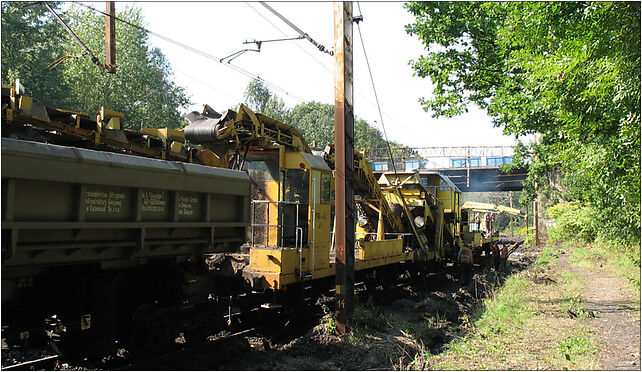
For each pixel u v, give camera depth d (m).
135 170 5.95
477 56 18.98
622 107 9.16
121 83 28.97
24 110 7.16
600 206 14.89
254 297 9.33
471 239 23.69
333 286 11.98
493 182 44.53
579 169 11.96
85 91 27.56
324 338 9.01
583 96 9.55
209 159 10.50
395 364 7.94
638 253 19.20
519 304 12.79
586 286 15.60
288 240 9.84
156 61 35.44
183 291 7.47
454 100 19.48
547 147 16.25
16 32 23.17
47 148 5.06
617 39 8.70
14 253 4.76
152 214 6.27
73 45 28.69
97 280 6.07
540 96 13.49
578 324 10.13
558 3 11.72
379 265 13.12
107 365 6.95
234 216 7.75
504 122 18.41
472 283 18.58
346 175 9.72
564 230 36.72
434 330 10.55
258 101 54.00
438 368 7.36
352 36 10.01
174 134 9.82
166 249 6.70
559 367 7.14
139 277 7.05
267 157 10.13
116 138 8.63
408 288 15.46
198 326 7.81
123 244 5.88
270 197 9.99
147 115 30.86
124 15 31.20
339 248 9.46
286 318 9.77
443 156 44.28
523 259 29.58
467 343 9.03
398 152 57.16
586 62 9.34
